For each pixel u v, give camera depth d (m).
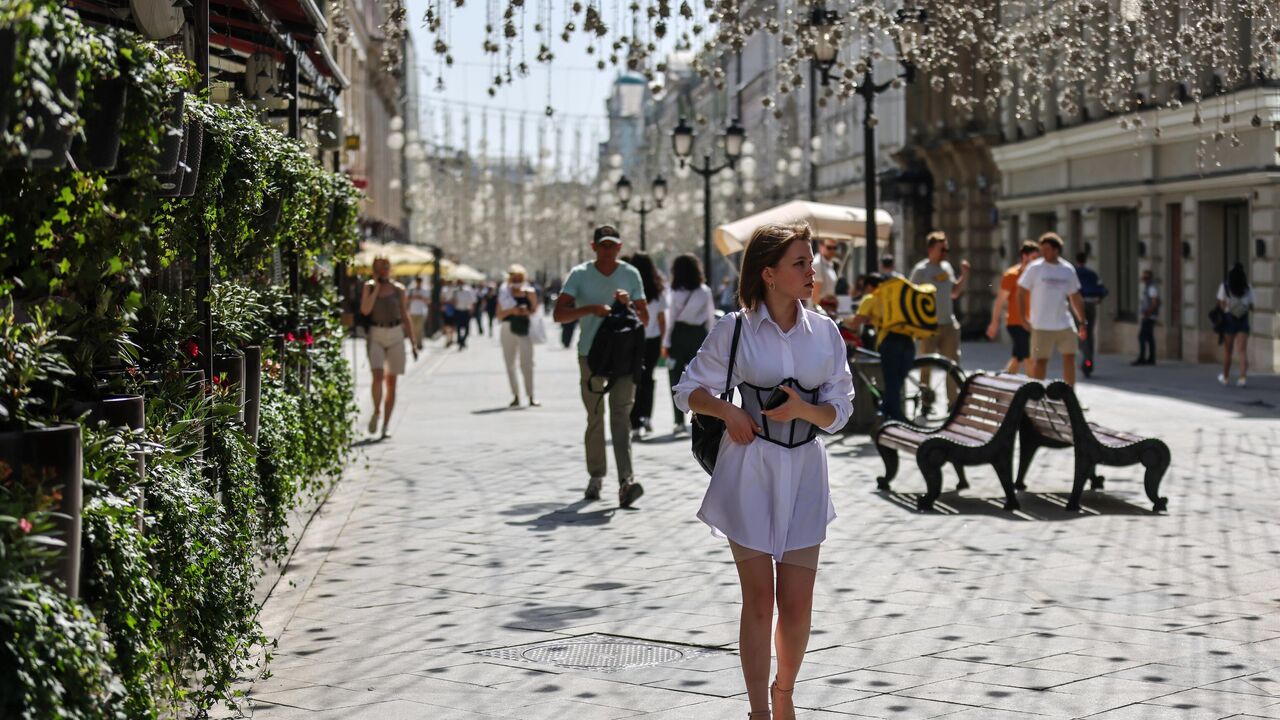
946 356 19.16
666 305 18.14
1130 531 10.30
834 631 7.39
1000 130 41.88
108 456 4.68
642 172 55.44
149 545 4.88
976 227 44.72
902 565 9.12
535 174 50.56
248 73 11.45
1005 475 11.42
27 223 4.46
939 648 7.01
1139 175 33.06
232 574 6.14
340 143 15.88
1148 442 11.16
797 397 5.39
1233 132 13.17
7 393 4.32
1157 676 6.45
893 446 12.26
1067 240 37.56
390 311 17.61
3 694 3.61
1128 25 12.81
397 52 11.11
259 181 8.02
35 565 3.89
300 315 11.66
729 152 32.53
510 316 22.25
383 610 8.00
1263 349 28.28
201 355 7.40
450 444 16.81
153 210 5.08
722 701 6.21
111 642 4.42
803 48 12.92
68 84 3.98
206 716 5.88
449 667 6.78
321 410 11.58
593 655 7.00
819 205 23.83
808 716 5.95
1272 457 14.44
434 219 58.06
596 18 10.91
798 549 5.45
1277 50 12.54
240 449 7.14
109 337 5.42
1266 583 8.44
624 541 10.13
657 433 18.14
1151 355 30.84
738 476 5.44
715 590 8.43
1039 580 8.60
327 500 12.13
